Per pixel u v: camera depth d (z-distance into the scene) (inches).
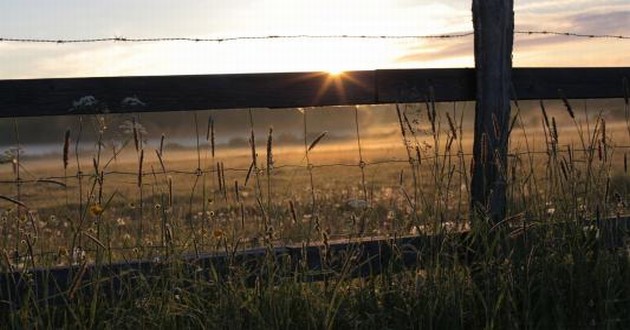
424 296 132.8
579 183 145.0
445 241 135.7
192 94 134.5
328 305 130.3
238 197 135.1
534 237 140.1
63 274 128.3
